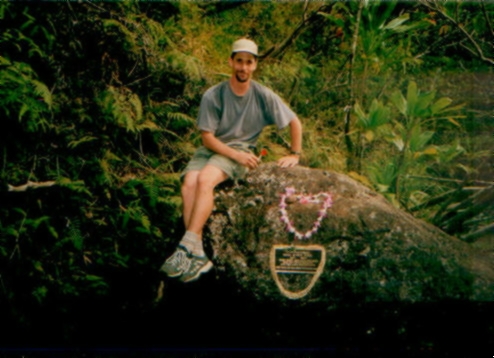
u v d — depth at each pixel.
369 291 2.70
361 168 4.27
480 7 4.82
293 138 3.05
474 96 4.81
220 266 2.73
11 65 3.40
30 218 3.51
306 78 4.74
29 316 3.44
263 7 4.91
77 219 3.54
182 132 4.05
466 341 2.73
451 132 4.69
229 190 2.91
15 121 3.47
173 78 4.04
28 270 3.45
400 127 4.03
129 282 3.59
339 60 4.79
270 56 4.79
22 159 3.54
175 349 3.05
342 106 4.68
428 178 4.30
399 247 2.75
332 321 2.75
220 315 2.87
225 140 3.01
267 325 2.79
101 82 3.82
